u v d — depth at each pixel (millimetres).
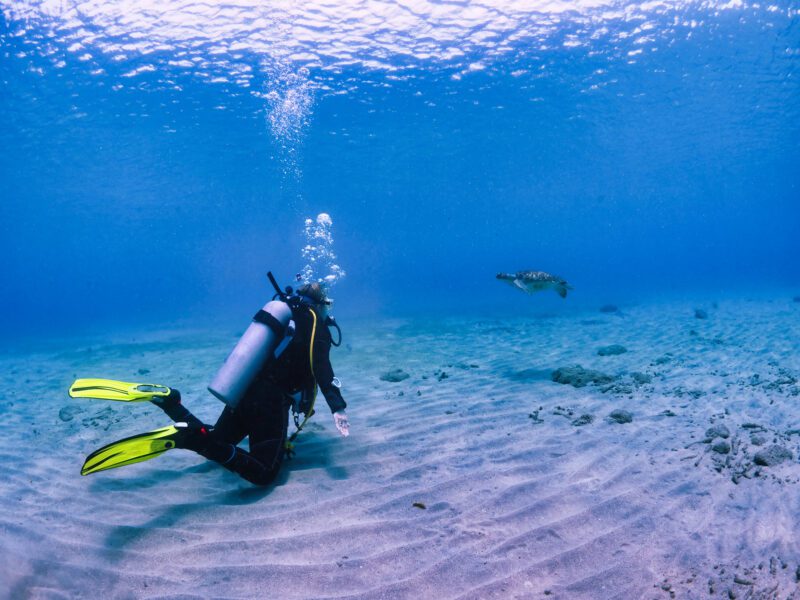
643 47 18250
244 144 24797
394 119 23469
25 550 2721
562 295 6176
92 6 14000
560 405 5164
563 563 2426
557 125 25828
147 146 23531
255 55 17141
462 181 40125
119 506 3260
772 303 15898
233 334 15117
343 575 2412
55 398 7090
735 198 67562
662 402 5078
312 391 3629
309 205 47062
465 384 6375
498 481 3375
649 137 28812
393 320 16766
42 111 18906
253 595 2297
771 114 24672
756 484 3098
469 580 2328
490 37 17516
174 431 2979
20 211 37594
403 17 16172
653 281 49000
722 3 16078
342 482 3488
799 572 2188
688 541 2549
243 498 3316
